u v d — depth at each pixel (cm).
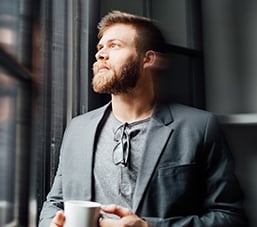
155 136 82
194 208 80
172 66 103
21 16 76
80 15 96
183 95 105
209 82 114
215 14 114
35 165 81
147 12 107
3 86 70
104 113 91
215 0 115
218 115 97
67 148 89
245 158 104
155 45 93
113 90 85
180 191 77
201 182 83
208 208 80
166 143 81
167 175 78
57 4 92
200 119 86
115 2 102
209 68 114
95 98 97
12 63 70
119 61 83
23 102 77
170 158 80
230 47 111
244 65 108
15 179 75
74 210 60
